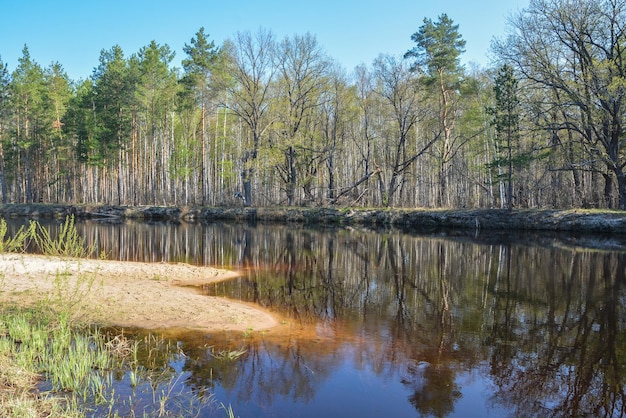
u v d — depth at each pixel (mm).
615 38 26891
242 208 40312
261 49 38656
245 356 7094
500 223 30094
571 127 28281
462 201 41156
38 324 7512
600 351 7645
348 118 40406
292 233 29391
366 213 35562
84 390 5570
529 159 28859
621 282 13812
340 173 47406
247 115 39094
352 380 6320
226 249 21547
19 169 54312
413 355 7336
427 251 21219
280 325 8938
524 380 6426
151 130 48844
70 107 48562
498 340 8180
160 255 19281
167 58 49250
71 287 11109
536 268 16469
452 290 12797
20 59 50594
